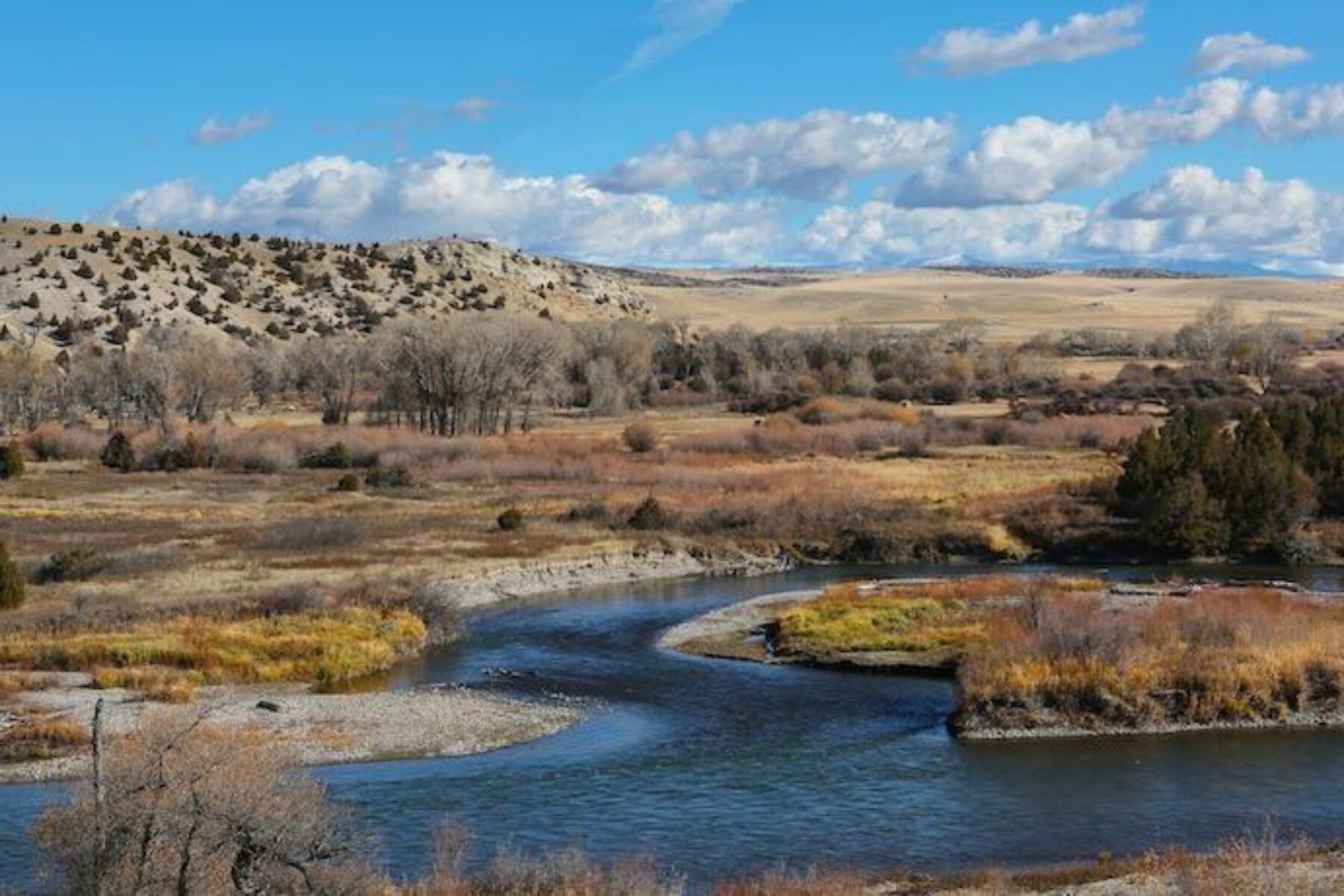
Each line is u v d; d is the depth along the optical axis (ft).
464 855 80.38
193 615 152.05
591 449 335.26
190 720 94.43
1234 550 217.15
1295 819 91.15
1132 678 119.03
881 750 110.42
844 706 126.82
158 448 326.24
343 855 68.80
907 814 92.94
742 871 81.41
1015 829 89.56
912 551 223.10
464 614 178.60
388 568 193.98
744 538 228.84
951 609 164.86
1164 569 207.51
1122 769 103.60
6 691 122.11
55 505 253.85
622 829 89.56
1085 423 353.10
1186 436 238.07
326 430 360.89
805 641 152.56
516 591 194.80
